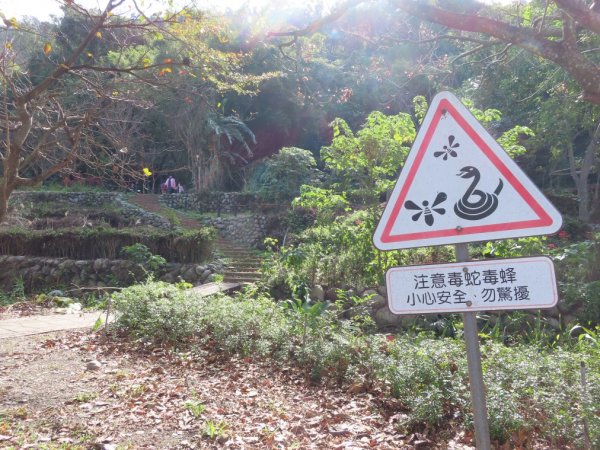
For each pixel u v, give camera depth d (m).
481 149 2.34
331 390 5.21
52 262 14.92
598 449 3.45
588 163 17.88
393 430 4.21
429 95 15.10
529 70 12.57
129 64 8.48
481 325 7.81
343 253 9.85
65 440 3.88
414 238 2.43
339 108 23.19
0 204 5.54
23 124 5.57
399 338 6.02
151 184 27.81
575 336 7.49
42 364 5.91
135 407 4.54
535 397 3.90
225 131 22.47
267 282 9.95
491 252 8.47
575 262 8.28
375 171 9.77
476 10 5.75
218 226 20.17
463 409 4.13
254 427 4.17
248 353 6.16
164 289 8.06
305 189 10.45
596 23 3.11
